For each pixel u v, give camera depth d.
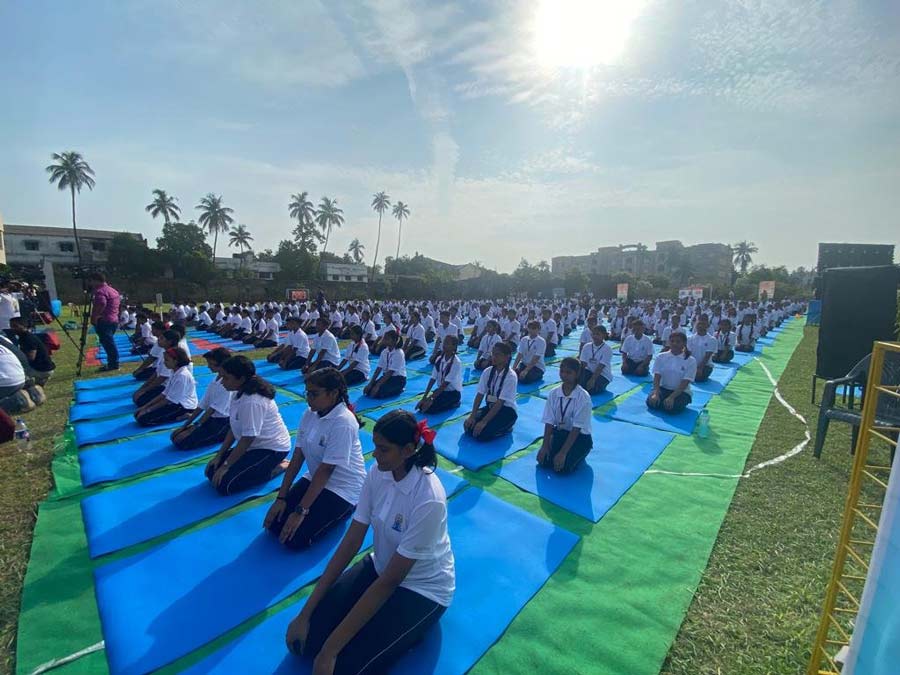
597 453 5.14
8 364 6.23
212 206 50.38
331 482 3.25
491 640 2.40
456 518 3.61
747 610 2.68
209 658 2.26
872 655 1.45
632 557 3.18
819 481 4.40
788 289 43.31
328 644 1.95
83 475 4.31
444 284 48.81
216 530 3.38
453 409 6.65
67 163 40.31
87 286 9.37
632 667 2.26
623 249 77.00
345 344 14.74
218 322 16.70
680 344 6.85
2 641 2.40
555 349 12.33
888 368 4.56
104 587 2.77
